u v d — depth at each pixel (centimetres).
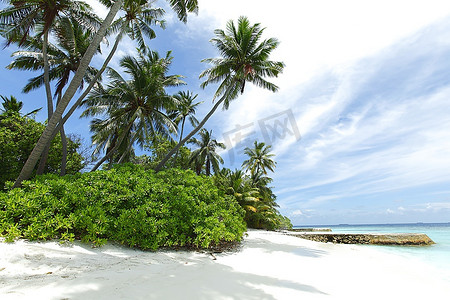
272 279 432
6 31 1208
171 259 548
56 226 508
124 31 1448
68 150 1645
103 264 417
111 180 764
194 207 816
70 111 1167
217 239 702
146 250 616
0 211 495
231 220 920
